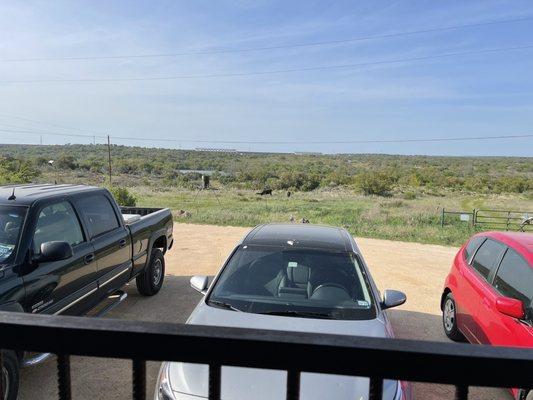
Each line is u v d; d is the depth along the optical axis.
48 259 3.86
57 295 4.27
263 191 46.69
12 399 3.29
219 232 14.61
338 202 35.66
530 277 4.12
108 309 5.35
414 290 8.27
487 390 4.40
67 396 0.95
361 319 3.62
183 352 0.90
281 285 4.05
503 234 5.25
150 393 4.12
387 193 48.34
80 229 4.85
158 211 7.52
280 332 0.90
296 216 21.03
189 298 6.97
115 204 5.87
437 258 11.51
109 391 4.13
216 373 0.90
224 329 0.91
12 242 3.90
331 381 2.83
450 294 5.90
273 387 2.78
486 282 4.93
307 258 4.33
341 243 4.66
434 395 4.30
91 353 0.92
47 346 0.93
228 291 3.98
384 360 0.85
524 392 3.70
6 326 0.93
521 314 3.79
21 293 3.70
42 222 4.25
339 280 4.07
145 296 7.02
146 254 6.64
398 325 6.38
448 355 0.84
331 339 0.88
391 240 14.45
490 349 0.86
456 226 18.22
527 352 0.85
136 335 0.90
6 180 20.11
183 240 12.84
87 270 4.81
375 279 9.01
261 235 4.81
